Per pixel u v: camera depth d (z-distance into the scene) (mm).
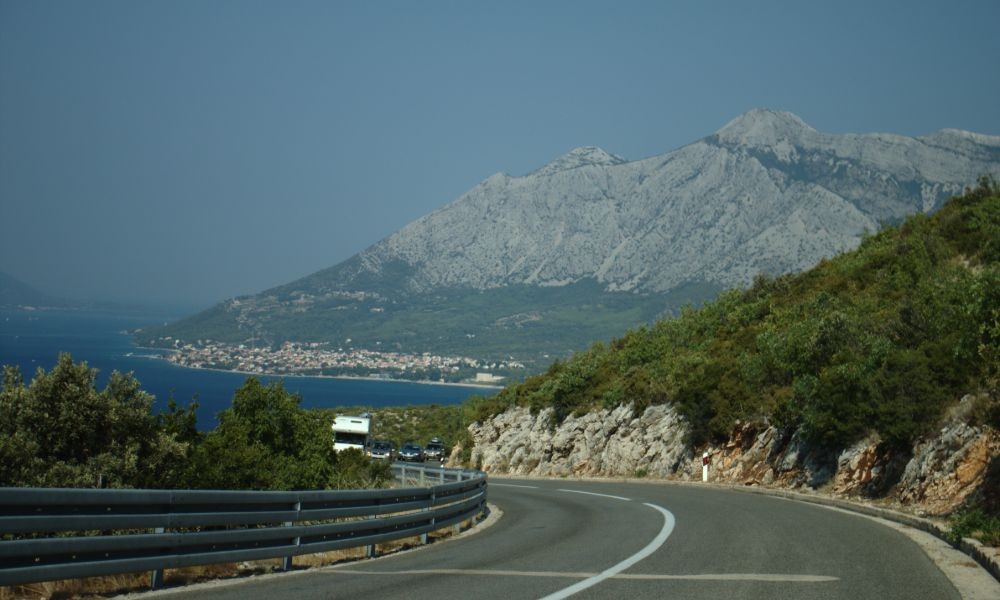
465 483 18938
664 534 15875
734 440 33031
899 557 12633
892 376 23047
